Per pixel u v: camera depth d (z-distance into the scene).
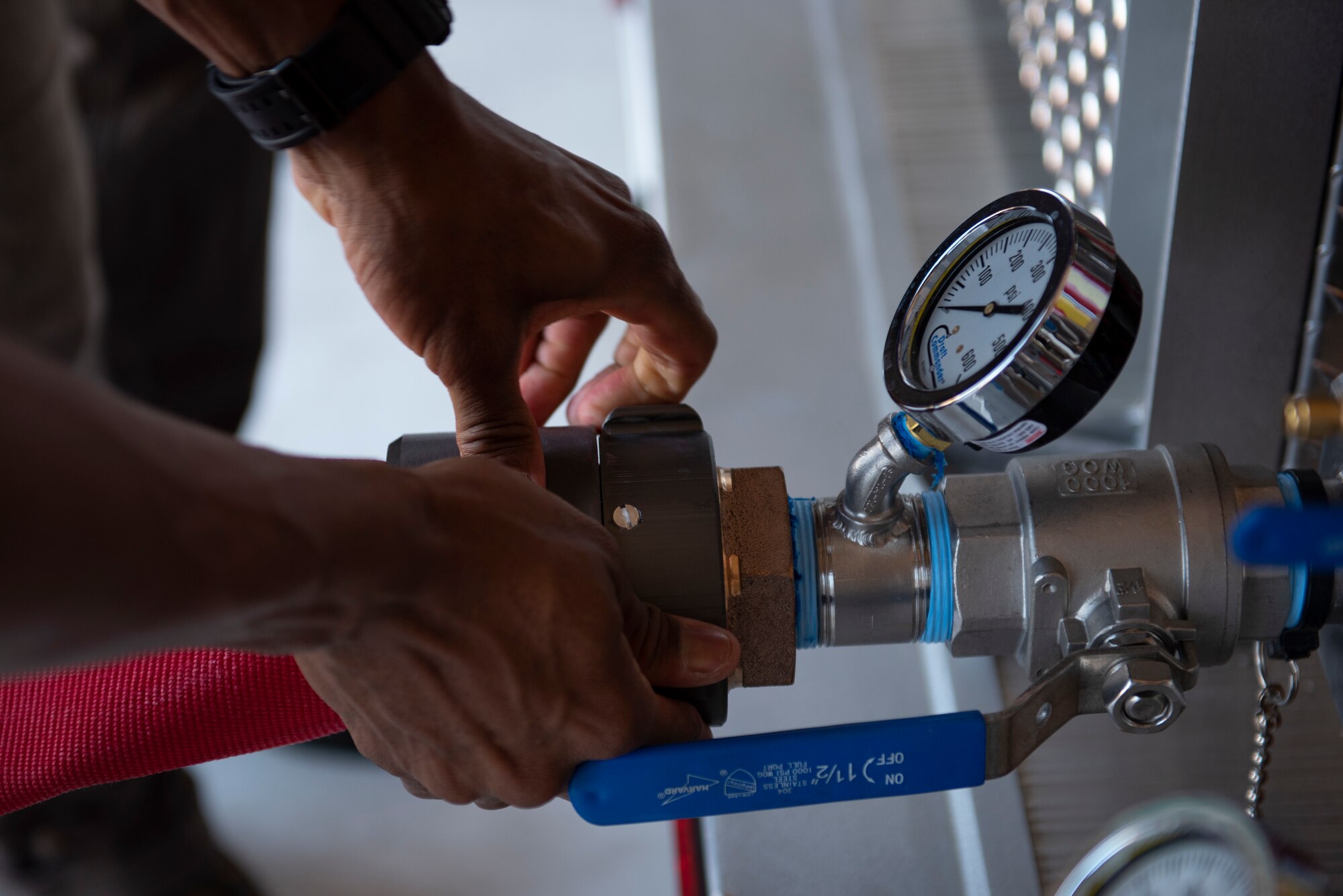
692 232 1.20
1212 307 0.76
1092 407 0.54
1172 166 0.80
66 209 1.16
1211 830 0.45
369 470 0.44
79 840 1.20
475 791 0.59
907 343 0.61
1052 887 0.68
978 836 0.71
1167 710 0.58
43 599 0.32
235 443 0.40
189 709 0.58
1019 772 0.75
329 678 0.52
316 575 0.40
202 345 1.53
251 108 0.67
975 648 0.65
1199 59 0.68
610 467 0.62
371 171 0.68
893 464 0.59
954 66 1.30
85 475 0.32
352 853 1.39
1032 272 0.55
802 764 0.57
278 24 0.64
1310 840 0.66
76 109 1.29
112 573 0.33
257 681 0.58
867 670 0.86
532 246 0.69
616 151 2.20
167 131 1.38
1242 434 0.79
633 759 0.57
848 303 1.12
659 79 1.38
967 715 0.58
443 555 0.45
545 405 0.88
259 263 1.55
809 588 0.64
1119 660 0.57
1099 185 0.92
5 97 1.05
